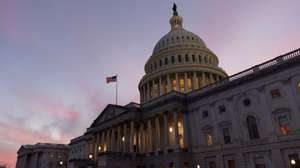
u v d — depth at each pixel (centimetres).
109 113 6506
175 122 4634
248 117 3859
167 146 4675
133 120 5481
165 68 7425
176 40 8756
